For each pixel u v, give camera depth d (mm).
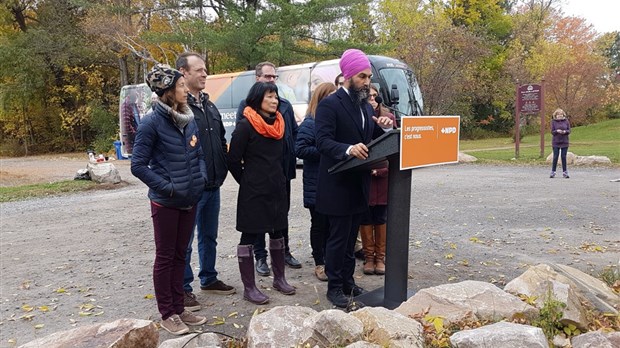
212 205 4199
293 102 15570
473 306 3174
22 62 28500
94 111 30281
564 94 27766
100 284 4727
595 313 3303
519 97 17359
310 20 22516
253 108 3945
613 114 41156
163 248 3488
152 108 3451
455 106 30078
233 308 3979
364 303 3795
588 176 12305
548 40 38562
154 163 3443
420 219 7305
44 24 30047
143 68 27969
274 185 3998
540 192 9742
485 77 34812
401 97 14422
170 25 28125
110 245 6270
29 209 9445
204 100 4125
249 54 22828
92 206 9461
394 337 2723
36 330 3719
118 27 25469
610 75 34625
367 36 33875
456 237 6164
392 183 3498
